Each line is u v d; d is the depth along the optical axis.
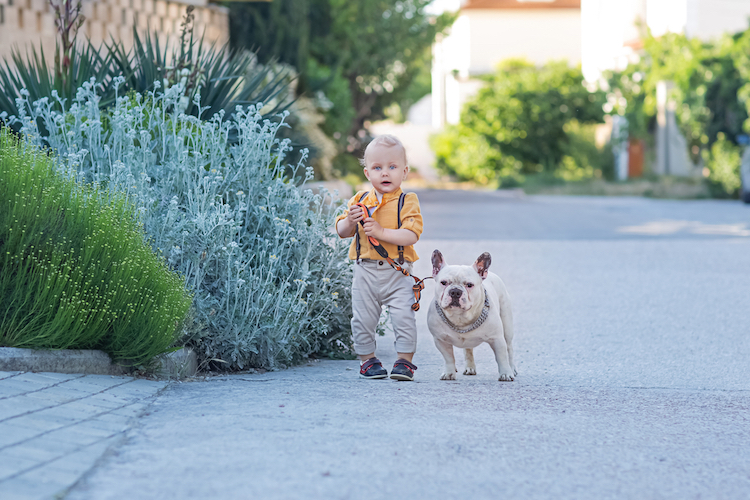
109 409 3.65
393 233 4.59
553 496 2.82
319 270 5.45
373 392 4.30
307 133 15.95
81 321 4.19
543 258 11.23
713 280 9.22
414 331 4.72
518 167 39.47
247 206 5.41
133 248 4.56
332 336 5.69
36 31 10.87
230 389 4.30
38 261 4.22
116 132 5.52
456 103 49.69
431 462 3.11
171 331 4.41
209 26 13.84
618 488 2.92
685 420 3.90
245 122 5.75
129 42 12.16
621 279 9.38
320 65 28.42
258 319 4.94
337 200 5.64
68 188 4.62
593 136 38.12
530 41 49.81
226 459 3.05
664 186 28.27
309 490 2.77
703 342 6.16
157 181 5.43
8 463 2.82
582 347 6.03
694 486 2.97
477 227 16.08
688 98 25.25
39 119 6.31
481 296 4.62
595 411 4.04
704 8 32.28
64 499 2.61
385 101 31.45
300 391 4.28
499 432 3.55
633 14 38.97
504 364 4.79
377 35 29.02
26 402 3.53
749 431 3.72
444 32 31.16
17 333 4.07
